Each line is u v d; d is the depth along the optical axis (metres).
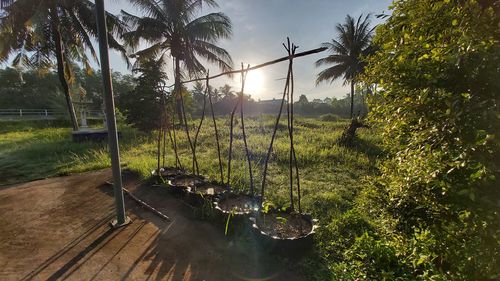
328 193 4.15
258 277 2.36
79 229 3.22
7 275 2.35
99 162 6.52
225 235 3.04
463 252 1.60
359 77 2.39
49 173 5.86
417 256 2.02
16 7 9.24
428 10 1.79
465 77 1.39
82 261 2.57
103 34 3.05
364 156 6.58
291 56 2.60
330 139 8.74
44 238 2.99
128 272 2.42
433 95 1.48
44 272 2.39
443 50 1.48
